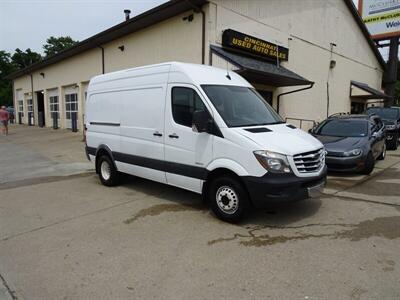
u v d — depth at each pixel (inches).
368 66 943.7
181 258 150.6
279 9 554.3
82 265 145.6
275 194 174.7
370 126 370.9
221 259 149.2
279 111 576.1
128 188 281.6
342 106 818.8
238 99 217.3
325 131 378.3
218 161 191.6
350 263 144.2
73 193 268.1
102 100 288.5
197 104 204.7
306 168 185.5
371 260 146.9
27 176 339.9
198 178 205.0
